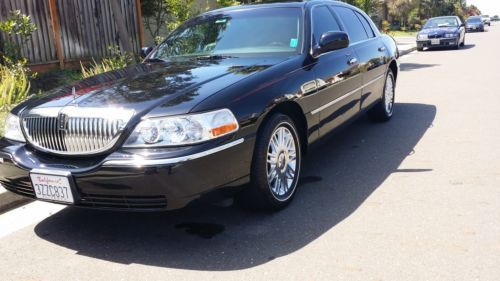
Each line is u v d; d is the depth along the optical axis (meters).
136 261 3.23
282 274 2.97
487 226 3.46
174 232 3.64
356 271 2.96
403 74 12.38
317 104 4.36
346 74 4.98
